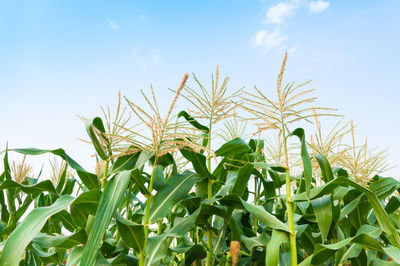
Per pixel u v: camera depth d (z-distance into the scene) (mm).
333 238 1570
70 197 1304
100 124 1633
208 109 1779
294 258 1249
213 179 1728
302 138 1336
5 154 1802
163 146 1503
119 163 1610
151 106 1327
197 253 1674
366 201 1617
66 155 1601
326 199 1448
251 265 1778
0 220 2127
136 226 1249
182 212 2080
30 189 1561
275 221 1305
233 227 1562
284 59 1298
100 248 1593
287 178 1360
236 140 1739
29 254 2029
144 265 1290
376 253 1623
